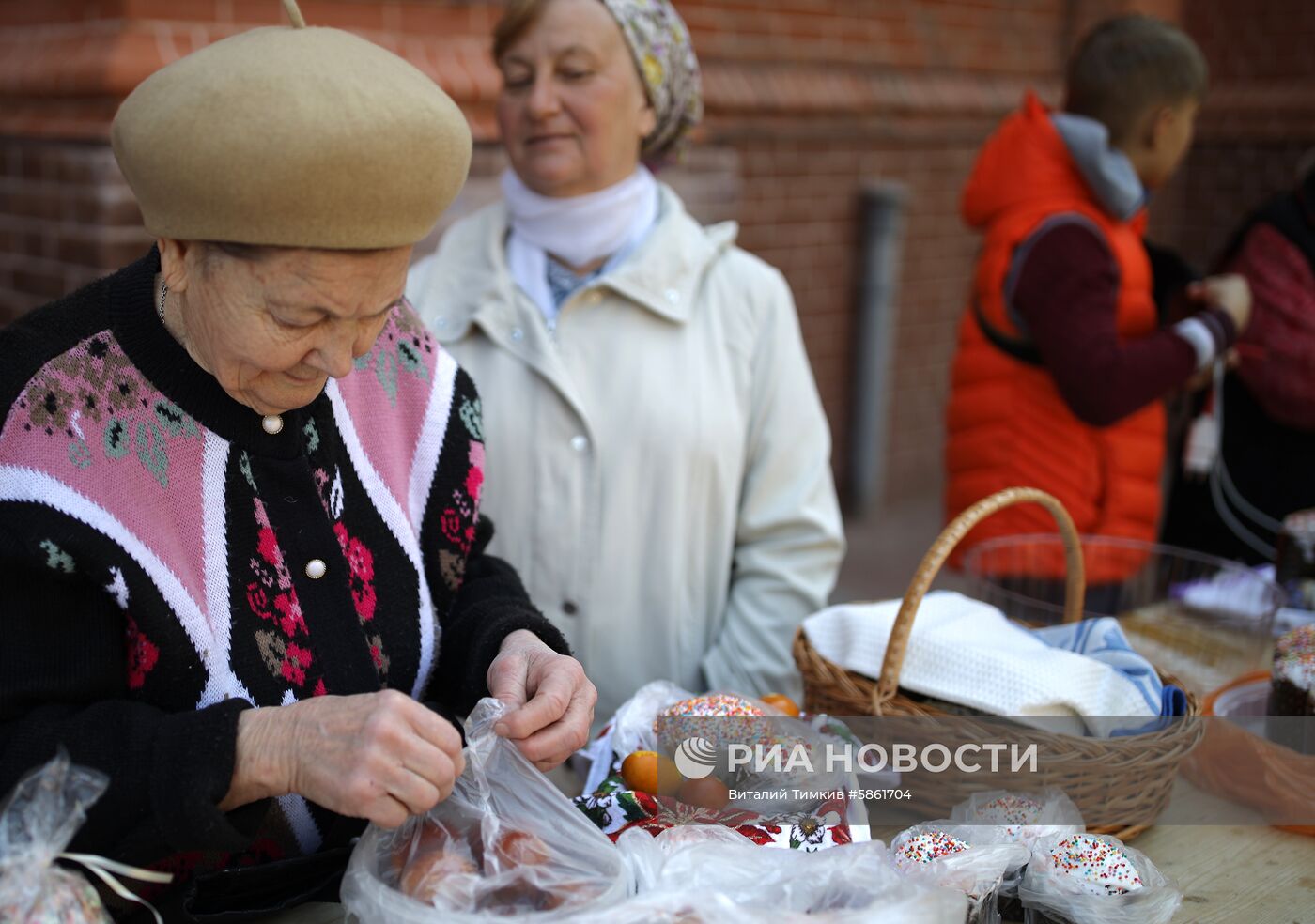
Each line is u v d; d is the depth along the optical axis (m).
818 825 1.27
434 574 1.40
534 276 1.98
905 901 1.06
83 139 2.92
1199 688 1.84
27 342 1.10
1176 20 7.14
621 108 1.91
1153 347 2.31
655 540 1.94
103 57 2.80
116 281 1.16
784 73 4.80
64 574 1.07
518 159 1.94
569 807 1.14
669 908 1.03
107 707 1.07
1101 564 2.21
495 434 1.94
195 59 0.97
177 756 1.02
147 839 1.04
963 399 2.53
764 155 4.86
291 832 1.26
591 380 1.95
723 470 1.97
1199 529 2.79
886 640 1.54
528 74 1.90
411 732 1.02
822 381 5.42
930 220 5.80
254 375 1.09
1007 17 5.94
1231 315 2.41
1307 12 6.83
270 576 1.19
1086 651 1.60
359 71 0.95
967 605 1.67
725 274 2.05
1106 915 1.21
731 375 2.00
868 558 5.16
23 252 3.19
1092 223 2.34
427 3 3.31
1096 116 2.42
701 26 4.47
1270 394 2.59
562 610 1.95
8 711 1.06
